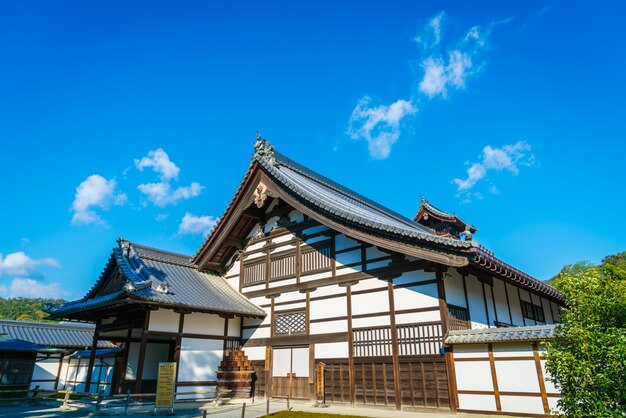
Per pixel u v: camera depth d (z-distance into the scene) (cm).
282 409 1528
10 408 1811
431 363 1406
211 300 1945
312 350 1762
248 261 2253
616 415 654
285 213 2125
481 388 1264
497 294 1880
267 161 2069
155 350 2161
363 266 1711
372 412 1409
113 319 2138
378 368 1543
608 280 770
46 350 2261
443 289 1461
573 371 715
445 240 1348
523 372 1196
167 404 1486
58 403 1884
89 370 2019
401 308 1546
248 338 2052
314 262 1908
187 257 2580
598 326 722
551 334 1143
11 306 8531
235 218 2166
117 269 1997
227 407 1661
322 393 1642
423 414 1339
